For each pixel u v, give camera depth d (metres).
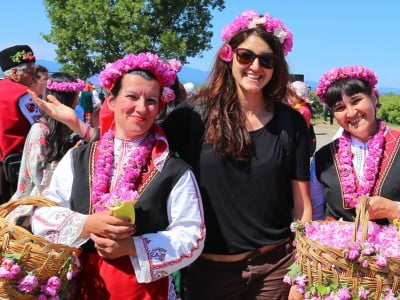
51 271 2.17
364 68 2.80
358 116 2.80
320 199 2.97
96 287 2.34
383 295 2.17
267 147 2.63
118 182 2.40
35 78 4.88
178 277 3.20
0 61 4.89
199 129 2.68
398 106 28.89
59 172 2.52
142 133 2.44
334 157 2.89
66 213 2.34
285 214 2.73
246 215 2.63
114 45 20.23
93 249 2.38
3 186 4.77
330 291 2.21
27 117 4.61
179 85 3.42
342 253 2.18
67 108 3.03
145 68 2.40
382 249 2.22
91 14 20.28
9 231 2.11
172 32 20.23
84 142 2.95
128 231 2.22
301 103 5.91
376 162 2.76
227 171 2.61
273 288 2.68
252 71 2.60
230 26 2.68
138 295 2.30
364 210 2.22
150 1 20.53
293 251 2.75
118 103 2.42
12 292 2.10
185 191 2.39
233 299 2.73
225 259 2.66
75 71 21.09
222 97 2.66
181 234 2.34
